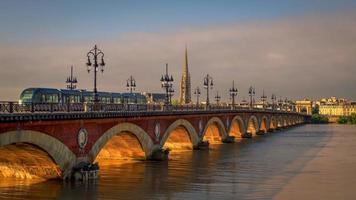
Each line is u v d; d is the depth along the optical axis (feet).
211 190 156.15
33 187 153.89
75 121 160.35
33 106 139.03
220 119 366.63
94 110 175.01
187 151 293.64
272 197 144.97
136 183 167.63
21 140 133.18
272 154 276.00
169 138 304.09
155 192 151.94
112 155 232.94
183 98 627.46
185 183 169.17
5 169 166.20
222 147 328.08
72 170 162.09
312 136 474.90
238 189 157.89
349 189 158.71
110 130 185.26
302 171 201.57
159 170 201.16
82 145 165.89
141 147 224.33
